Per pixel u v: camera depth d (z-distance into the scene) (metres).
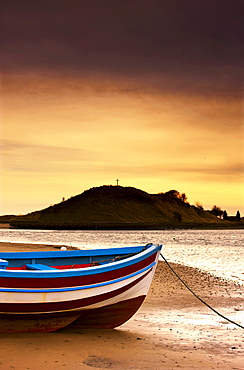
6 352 6.70
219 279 19.11
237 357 7.46
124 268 8.51
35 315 7.96
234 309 12.24
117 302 8.65
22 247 37.72
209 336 9.13
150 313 11.45
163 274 20.45
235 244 63.19
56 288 7.87
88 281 8.16
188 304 12.81
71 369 6.04
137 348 7.57
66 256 9.87
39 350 6.89
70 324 8.71
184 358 7.14
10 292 7.56
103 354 6.94
